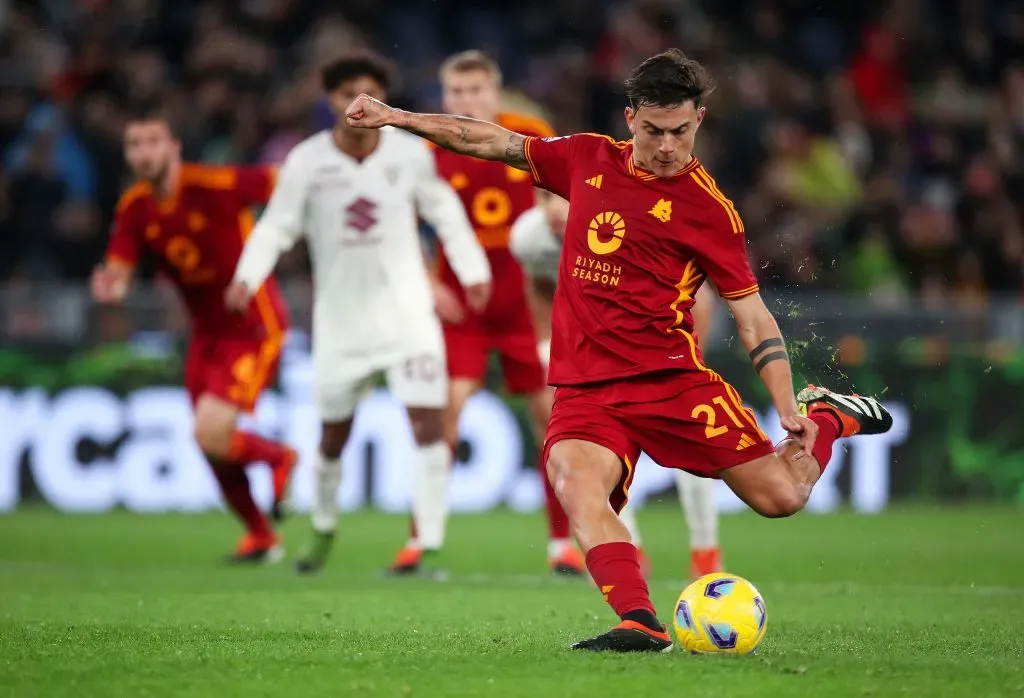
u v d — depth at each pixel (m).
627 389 17.86
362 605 23.34
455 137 18.66
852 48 66.44
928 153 62.00
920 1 67.12
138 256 33.38
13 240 52.69
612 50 63.06
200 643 17.78
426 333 30.44
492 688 14.36
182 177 32.44
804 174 57.16
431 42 63.31
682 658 16.23
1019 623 21.34
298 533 41.06
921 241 56.62
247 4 61.94
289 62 60.88
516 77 63.25
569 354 18.08
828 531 40.78
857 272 54.00
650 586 28.23
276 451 33.97
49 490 45.97
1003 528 41.12
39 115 55.12
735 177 58.16
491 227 32.97
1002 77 68.00
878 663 16.27
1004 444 47.28
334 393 30.47
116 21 61.06
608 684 14.54
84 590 26.00
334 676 15.10
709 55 61.81
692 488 28.92
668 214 17.69
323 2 62.72
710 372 18.12
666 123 17.19
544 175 18.56
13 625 19.67
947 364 47.16
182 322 46.19
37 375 45.94
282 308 34.12
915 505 47.16
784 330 20.91
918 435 47.19
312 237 30.73
